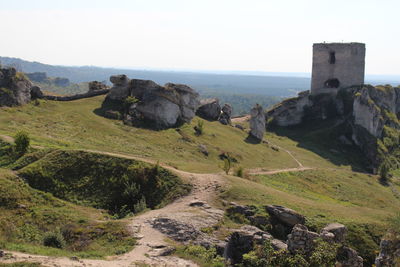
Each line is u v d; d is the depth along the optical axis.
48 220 27.06
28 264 17.86
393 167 73.56
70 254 20.91
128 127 55.03
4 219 25.88
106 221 27.38
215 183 34.25
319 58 99.31
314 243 22.88
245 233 26.05
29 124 47.09
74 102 61.03
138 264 20.31
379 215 33.53
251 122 70.75
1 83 53.22
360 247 27.94
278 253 22.81
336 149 76.88
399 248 23.52
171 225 26.05
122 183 33.69
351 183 55.75
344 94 92.88
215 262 22.12
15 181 30.62
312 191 48.22
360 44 96.81
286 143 76.94
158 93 60.56
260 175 49.12
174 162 43.88
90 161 35.09
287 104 91.31
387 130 84.69
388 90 95.94
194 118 69.50
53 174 33.09
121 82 63.16
